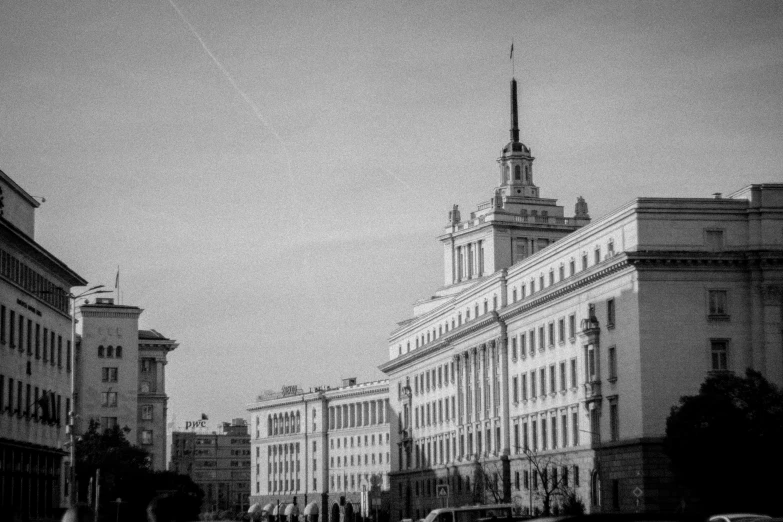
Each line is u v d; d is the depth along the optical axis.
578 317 137.38
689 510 117.88
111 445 169.00
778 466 105.81
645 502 119.06
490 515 93.56
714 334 121.81
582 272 133.00
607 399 128.50
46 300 134.88
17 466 121.12
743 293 122.75
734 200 123.31
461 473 181.12
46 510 134.00
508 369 162.00
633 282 123.00
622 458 124.25
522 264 157.38
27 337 125.62
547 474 138.50
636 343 121.88
